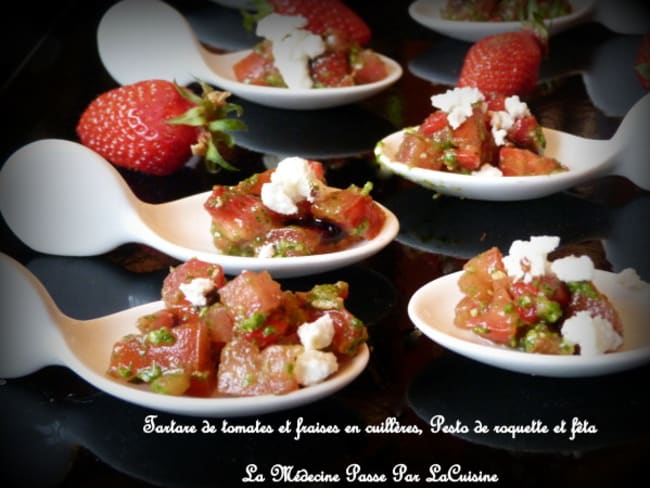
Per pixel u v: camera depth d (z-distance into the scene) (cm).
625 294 28
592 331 25
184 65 45
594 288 26
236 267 30
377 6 56
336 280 31
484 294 27
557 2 52
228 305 25
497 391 26
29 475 24
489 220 35
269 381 24
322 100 42
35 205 33
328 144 41
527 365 25
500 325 26
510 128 36
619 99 45
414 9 52
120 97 37
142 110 37
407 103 45
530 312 26
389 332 28
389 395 26
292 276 31
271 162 39
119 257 33
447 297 28
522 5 50
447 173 35
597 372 26
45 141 33
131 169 38
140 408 26
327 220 31
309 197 31
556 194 36
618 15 53
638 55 47
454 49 51
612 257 33
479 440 24
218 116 37
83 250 33
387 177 38
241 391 24
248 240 31
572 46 51
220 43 52
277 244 30
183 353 25
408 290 31
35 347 26
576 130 42
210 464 24
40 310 26
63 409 26
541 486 23
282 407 24
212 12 57
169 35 45
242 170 39
